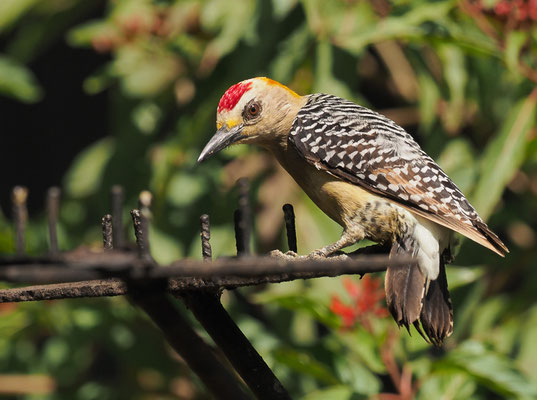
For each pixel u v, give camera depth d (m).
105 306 11.59
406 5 10.38
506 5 9.49
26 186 17.52
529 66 10.20
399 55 13.06
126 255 4.62
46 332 11.93
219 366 6.52
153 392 12.56
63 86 17.31
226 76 11.87
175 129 12.66
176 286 5.54
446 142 11.98
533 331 11.03
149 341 11.91
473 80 11.85
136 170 12.71
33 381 12.67
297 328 11.39
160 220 12.09
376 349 8.59
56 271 4.24
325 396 8.76
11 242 10.27
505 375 8.41
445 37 9.66
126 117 12.79
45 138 17.50
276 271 4.66
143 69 12.57
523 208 12.54
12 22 13.25
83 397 12.66
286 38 11.28
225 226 12.08
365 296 8.53
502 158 9.75
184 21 11.48
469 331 11.94
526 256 11.95
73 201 13.31
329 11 11.05
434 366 8.55
